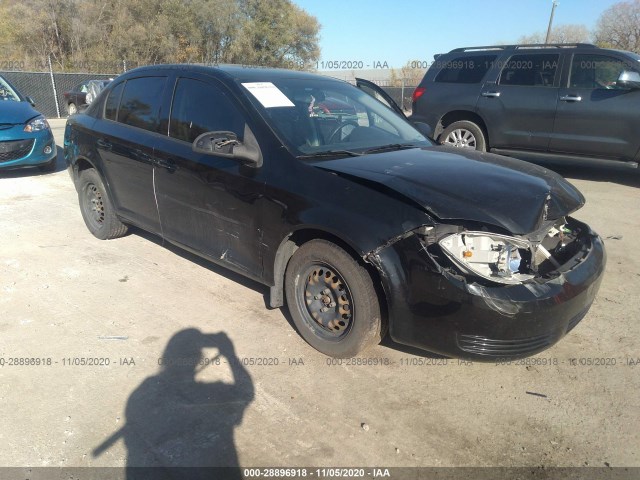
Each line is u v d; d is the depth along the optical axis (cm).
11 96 893
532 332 275
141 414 279
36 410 281
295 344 347
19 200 693
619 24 3803
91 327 366
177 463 247
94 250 509
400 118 461
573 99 741
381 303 305
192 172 391
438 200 286
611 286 434
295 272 338
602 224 592
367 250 288
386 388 303
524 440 264
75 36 3272
